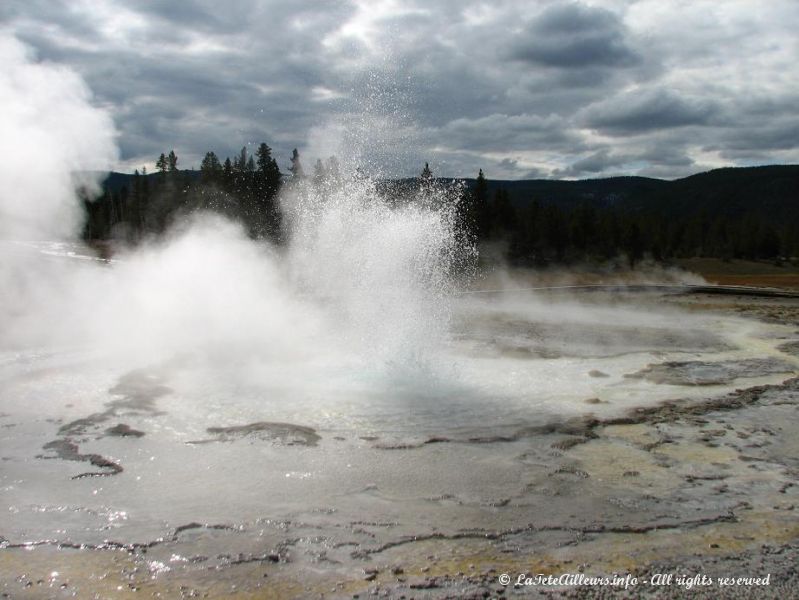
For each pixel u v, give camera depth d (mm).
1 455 5312
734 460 5477
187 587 3510
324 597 3424
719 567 3750
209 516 4340
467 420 6391
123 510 4410
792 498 4738
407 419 6383
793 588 3541
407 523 4281
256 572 3666
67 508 4426
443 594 3453
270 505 4523
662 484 4965
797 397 7434
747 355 9945
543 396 7293
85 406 6598
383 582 3570
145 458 5316
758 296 20344
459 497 4695
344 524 4258
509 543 4027
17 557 3787
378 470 5160
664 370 8750
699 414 6742
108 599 3385
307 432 5977
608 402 7113
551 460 5426
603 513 4461
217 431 5961
